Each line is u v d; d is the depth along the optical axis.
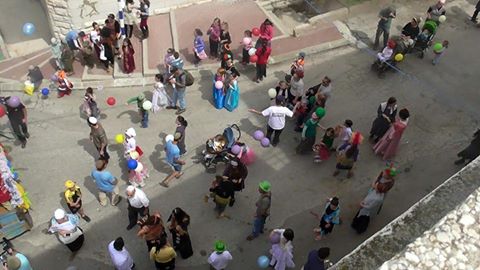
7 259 10.27
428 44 16.75
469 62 17.12
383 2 19.16
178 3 18.42
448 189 5.57
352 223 12.09
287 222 12.30
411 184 13.30
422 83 16.22
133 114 14.76
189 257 11.41
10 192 11.19
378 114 13.62
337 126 13.34
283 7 19.30
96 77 15.77
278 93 14.01
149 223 10.11
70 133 14.16
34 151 13.61
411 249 3.97
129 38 16.81
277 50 16.98
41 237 11.71
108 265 11.27
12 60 16.70
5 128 14.21
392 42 15.84
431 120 15.07
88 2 16.64
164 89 14.45
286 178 13.27
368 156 13.92
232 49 16.84
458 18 18.78
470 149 13.20
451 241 4.00
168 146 12.06
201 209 12.40
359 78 16.28
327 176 13.38
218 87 14.16
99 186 11.76
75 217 10.92
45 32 18.45
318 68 16.58
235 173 11.26
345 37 17.72
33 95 15.21
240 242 11.81
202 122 14.59
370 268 4.87
